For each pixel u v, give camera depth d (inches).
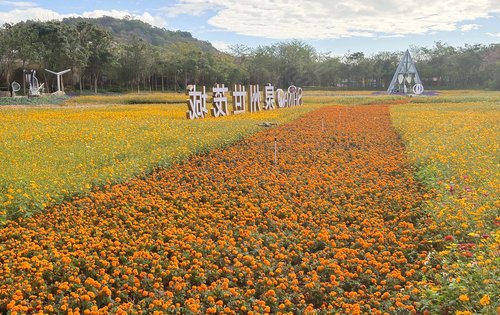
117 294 238.1
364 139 710.5
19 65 2447.1
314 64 3700.8
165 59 2945.4
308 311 218.4
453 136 637.9
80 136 636.7
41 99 1704.0
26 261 257.0
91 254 275.0
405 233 311.6
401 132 759.1
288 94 1475.1
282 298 234.5
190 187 422.3
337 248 293.7
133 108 1268.5
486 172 412.8
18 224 320.5
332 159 553.0
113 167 453.7
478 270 211.9
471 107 1327.5
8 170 401.7
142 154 530.3
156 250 291.0
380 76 3614.7
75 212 344.8
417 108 1337.4
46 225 322.0
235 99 1104.2
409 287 235.3
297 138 707.4
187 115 898.7
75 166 456.1
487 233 273.7
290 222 336.2
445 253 250.5
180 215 345.1
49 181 383.9
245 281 255.6
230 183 433.4
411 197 387.9
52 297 227.5
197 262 266.1
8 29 2281.0
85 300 225.3
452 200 327.9
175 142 609.0
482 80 3511.3
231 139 656.4
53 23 2390.5
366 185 428.1
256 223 344.5
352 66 3612.2
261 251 282.7
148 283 245.9
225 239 302.5
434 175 436.1
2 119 872.3
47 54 2274.9
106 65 2583.7
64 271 254.1
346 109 1296.8
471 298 199.8
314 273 255.1
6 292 226.2
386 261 272.8
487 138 614.5
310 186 422.6
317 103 1685.5
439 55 3690.9
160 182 431.5
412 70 2728.8
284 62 3634.4
